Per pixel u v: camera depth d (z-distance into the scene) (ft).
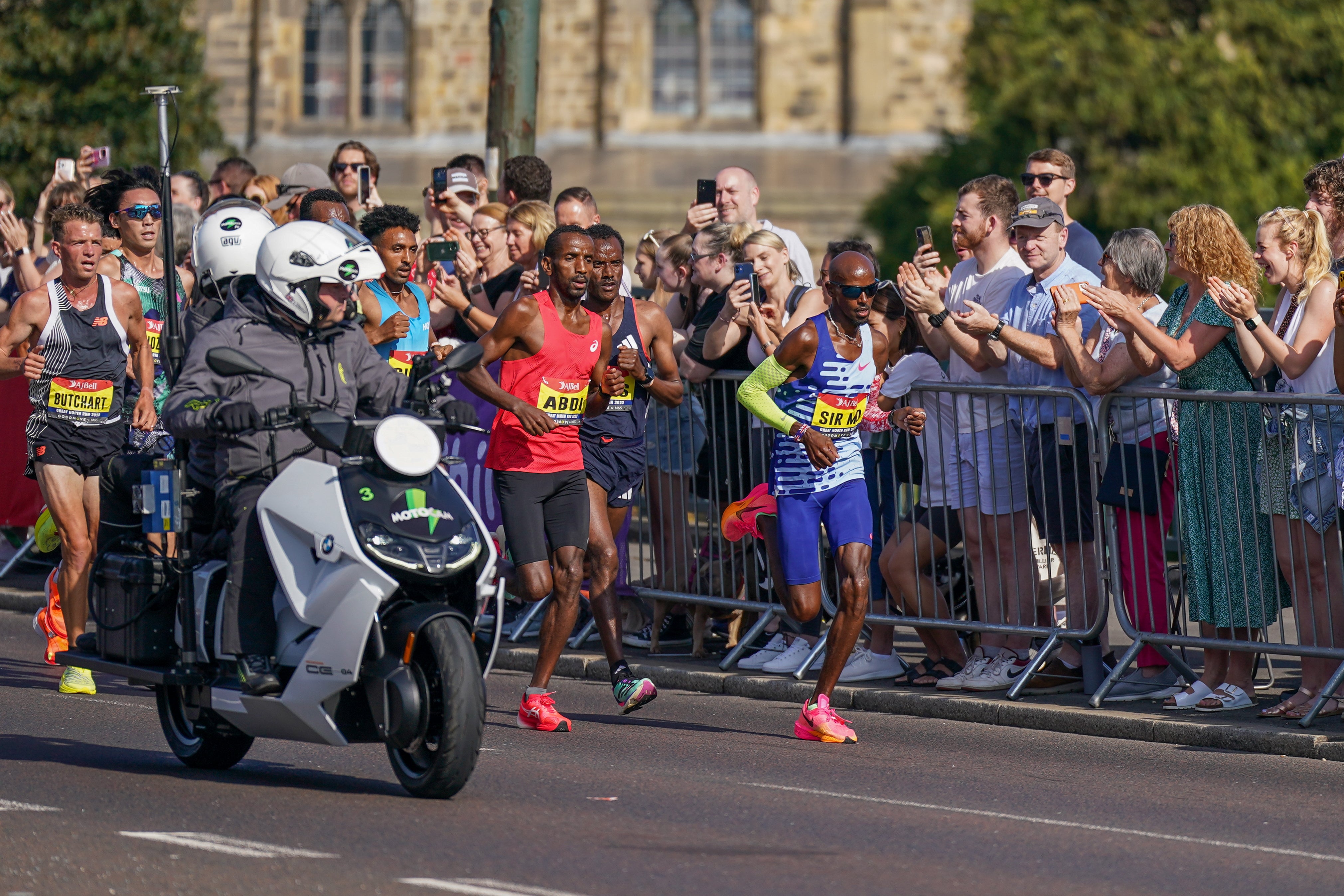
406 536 62.39
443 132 331.57
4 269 127.75
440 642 62.49
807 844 59.41
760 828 61.82
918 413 90.27
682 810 64.54
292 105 333.21
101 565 70.95
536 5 132.16
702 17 331.16
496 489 82.89
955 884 54.44
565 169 331.77
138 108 231.71
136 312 95.76
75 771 69.46
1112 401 86.89
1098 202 253.85
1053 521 89.45
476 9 329.52
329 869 53.88
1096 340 90.89
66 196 122.93
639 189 329.93
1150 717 83.10
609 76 331.77
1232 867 57.77
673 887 53.06
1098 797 69.05
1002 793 69.41
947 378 96.22
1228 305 80.94
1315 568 81.87
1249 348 82.33
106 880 52.19
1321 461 81.05
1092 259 107.45
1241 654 86.07
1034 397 89.76
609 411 88.02
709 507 101.24
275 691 64.80
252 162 331.57
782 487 81.05
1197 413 84.53
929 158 277.03
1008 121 259.39
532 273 99.09
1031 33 255.91
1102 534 87.86
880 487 96.73
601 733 81.71
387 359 93.45
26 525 126.11
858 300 78.13
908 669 96.22
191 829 59.16
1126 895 53.88
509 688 95.66
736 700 92.79
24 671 95.91
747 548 99.76
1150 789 70.85
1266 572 83.66
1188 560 85.51
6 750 73.51
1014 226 91.81
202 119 241.14
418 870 54.08
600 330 80.64
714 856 57.16
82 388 93.35
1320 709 80.02
